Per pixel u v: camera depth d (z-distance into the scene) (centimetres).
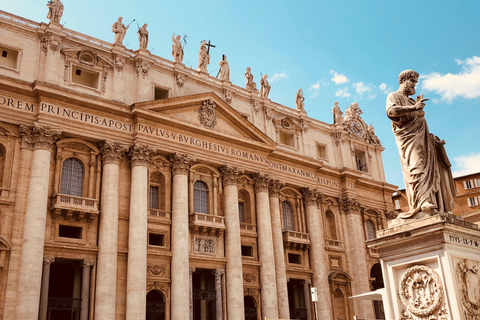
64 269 3956
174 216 3975
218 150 4431
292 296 4981
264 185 4681
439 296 1012
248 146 4669
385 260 1130
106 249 3534
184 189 4059
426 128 1177
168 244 3922
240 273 4156
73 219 3553
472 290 1036
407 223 1105
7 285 3125
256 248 4522
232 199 4366
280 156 4962
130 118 3978
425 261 1061
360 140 6103
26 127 3478
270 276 4384
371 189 5956
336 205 5494
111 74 4050
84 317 3381
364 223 5688
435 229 1035
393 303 1098
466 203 7250
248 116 4956
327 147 5672
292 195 5106
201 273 4231
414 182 1142
